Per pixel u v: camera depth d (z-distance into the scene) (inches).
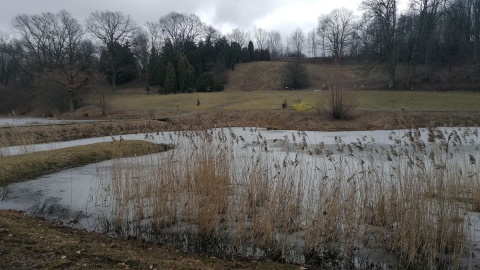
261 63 3287.4
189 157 442.9
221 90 2711.6
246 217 341.7
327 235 312.2
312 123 1416.1
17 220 357.7
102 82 2343.8
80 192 484.4
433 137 366.9
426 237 292.0
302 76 2743.6
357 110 1539.1
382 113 1451.8
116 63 3024.1
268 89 2719.0
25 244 261.6
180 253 300.4
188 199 373.1
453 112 1390.3
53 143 1048.8
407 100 1707.7
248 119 1541.6
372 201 347.3
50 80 2170.3
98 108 2102.6
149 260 251.9
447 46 2333.9
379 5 2038.6
